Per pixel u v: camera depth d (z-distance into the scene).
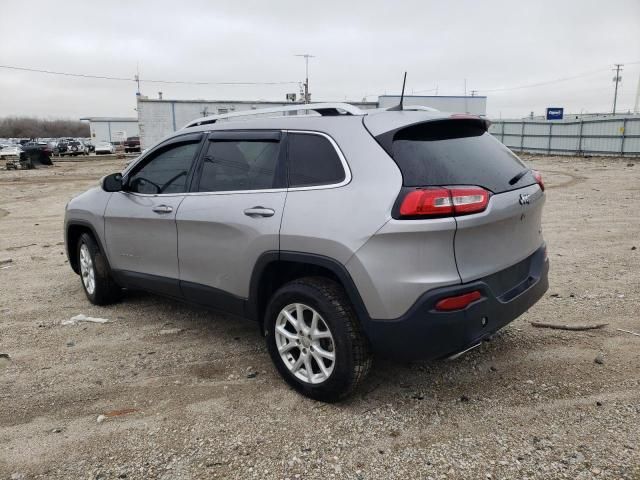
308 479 2.73
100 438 3.15
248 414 3.35
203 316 5.14
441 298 2.93
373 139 3.21
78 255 5.80
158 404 3.51
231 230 3.76
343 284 3.16
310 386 3.42
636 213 10.17
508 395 3.44
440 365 3.87
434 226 2.89
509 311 3.28
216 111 41.66
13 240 9.67
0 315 5.33
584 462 2.76
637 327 4.45
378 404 3.39
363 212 3.07
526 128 35.72
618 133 28.27
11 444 3.12
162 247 4.43
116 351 4.38
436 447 2.94
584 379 3.61
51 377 3.95
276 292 3.52
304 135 3.55
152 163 4.70
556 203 11.92
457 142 3.37
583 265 6.42
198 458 2.94
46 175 27.91
